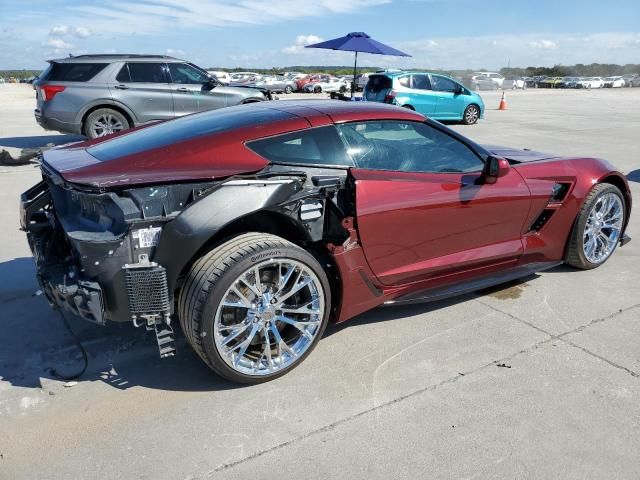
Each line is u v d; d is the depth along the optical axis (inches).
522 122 634.2
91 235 93.9
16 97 1146.7
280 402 100.6
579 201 150.7
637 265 169.5
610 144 441.7
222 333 99.0
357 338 124.1
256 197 97.5
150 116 399.5
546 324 130.5
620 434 91.3
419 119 125.7
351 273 114.1
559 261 156.9
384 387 105.0
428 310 138.3
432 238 124.6
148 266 92.7
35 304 142.1
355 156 114.8
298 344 109.4
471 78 1723.7
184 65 408.5
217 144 103.9
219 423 94.8
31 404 100.7
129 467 84.4
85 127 388.5
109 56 388.2
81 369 112.6
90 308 93.6
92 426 94.3
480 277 139.3
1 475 82.7
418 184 119.5
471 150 134.5
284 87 1437.0
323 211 109.7
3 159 327.3
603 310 137.9
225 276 94.4
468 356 116.0
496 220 135.4
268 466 84.4
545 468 83.9
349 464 84.7
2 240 192.1
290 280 106.5
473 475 82.5
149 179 93.7
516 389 103.9
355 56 498.0
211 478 82.0
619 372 109.6
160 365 114.1
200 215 93.0
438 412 97.2
